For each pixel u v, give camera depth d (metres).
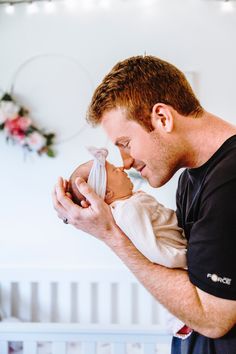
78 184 0.86
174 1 2.13
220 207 0.72
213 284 0.71
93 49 2.17
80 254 2.23
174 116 0.84
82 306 2.11
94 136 2.18
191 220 0.91
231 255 0.70
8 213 2.25
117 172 1.01
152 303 2.13
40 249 2.24
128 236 0.87
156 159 0.87
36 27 2.18
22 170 2.22
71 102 2.19
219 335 0.75
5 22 2.18
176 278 0.80
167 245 0.87
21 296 2.13
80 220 0.87
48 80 2.19
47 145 2.19
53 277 2.10
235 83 2.13
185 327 0.97
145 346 1.39
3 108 2.12
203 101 2.15
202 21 2.13
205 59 2.14
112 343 1.40
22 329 1.43
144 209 0.91
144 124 0.84
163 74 0.85
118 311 2.15
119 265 2.18
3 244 2.25
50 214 2.23
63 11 2.17
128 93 0.85
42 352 1.87
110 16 2.16
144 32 2.15
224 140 0.83
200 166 0.86
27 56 2.19
